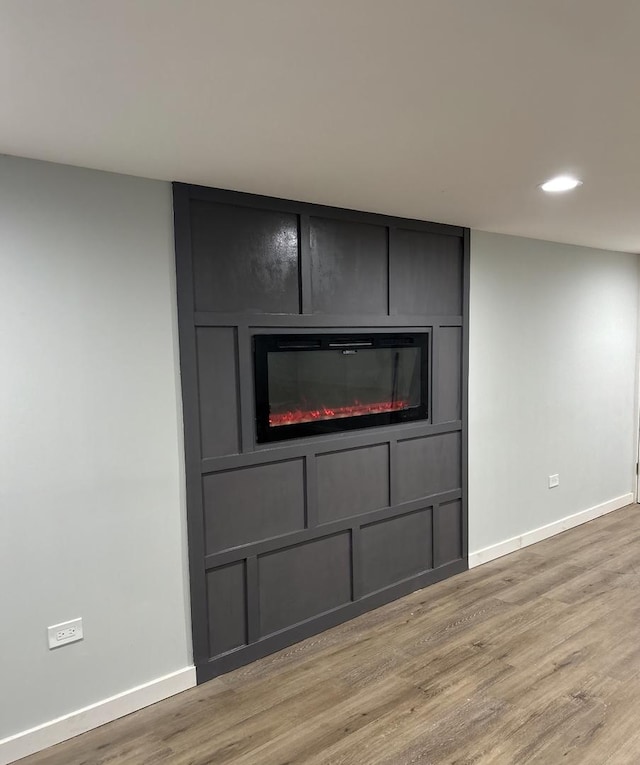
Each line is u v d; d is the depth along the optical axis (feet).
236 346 9.28
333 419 10.68
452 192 9.30
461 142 6.84
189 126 6.20
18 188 7.19
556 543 15.15
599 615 11.03
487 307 13.34
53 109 5.68
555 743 7.54
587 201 10.01
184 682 8.93
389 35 4.33
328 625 10.74
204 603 9.12
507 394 14.08
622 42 4.48
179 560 8.84
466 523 13.30
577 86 5.30
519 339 14.25
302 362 10.14
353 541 11.09
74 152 7.03
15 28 4.15
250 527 9.66
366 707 8.41
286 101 5.57
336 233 10.46
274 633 10.03
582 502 16.78
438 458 12.63
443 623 10.87
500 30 4.28
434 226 11.91
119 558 8.24
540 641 10.13
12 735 7.47
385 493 11.64
